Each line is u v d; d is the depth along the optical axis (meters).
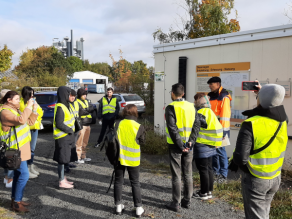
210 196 4.23
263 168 2.31
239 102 6.32
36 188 4.65
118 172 3.69
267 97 2.28
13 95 3.65
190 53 7.32
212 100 4.98
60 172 4.57
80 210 3.84
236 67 6.36
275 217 3.49
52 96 10.38
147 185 4.84
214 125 4.05
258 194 2.35
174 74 7.81
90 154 7.13
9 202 4.02
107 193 4.49
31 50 47.66
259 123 2.30
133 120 3.69
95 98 34.03
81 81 59.16
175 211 3.79
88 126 6.31
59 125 4.38
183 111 3.63
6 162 3.37
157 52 8.14
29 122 3.88
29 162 5.22
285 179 5.18
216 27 12.24
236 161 2.34
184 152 3.67
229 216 3.66
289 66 5.52
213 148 4.12
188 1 13.13
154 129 8.40
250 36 6.04
